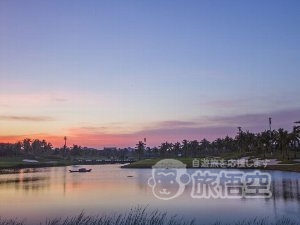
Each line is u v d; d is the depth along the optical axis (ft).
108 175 606.55
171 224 170.50
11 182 461.78
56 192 341.82
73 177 563.48
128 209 225.35
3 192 341.82
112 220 180.75
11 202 269.23
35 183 447.01
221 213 200.75
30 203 263.29
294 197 257.96
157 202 256.93
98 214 205.26
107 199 281.74
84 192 339.36
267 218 183.01
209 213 201.67
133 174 622.54
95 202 264.52
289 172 499.10
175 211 211.82
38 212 217.15
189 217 190.08
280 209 208.33
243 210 208.95
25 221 183.01
